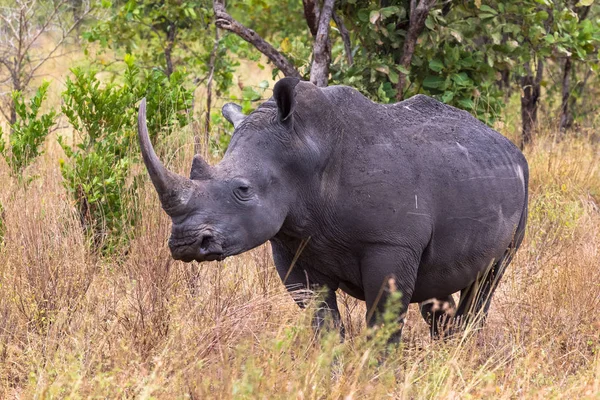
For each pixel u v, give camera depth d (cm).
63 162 2383
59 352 1655
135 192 2362
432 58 2659
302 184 1638
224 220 1526
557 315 1939
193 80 3859
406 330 2020
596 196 3159
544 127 3744
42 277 1934
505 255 1995
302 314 1595
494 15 2642
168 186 1484
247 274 2036
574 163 3272
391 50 2689
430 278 1805
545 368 1630
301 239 1684
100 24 3528
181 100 2484
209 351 1647
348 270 1720
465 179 1778
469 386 1466
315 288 1770
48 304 1881
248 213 1548
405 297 1705
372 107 1761
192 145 2447
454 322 1961
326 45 2536
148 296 1870
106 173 2355
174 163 2319
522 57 2778
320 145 1644
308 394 1389
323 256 1706
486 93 2733
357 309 2073
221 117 3003
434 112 1891
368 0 2677
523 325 1923
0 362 1708
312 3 2572
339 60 2823
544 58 2884
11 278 1944
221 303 1852
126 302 1895
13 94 2528
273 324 1756
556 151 3362
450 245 1773
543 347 1795
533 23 2744
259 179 1573
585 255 2241
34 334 1758
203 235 1503
